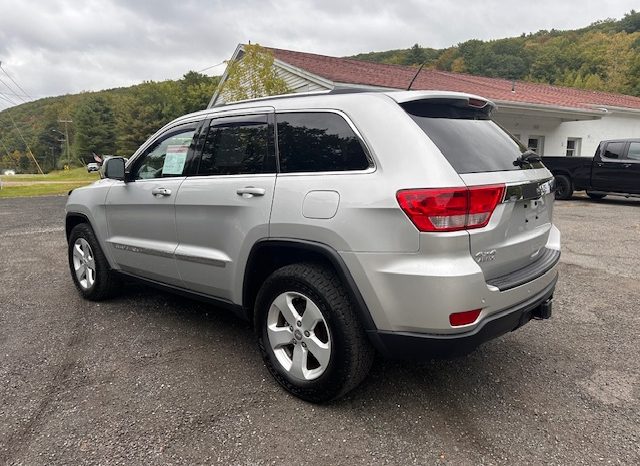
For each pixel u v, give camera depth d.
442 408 2.73
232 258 3.05
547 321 4.05
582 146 17.84
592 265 5.92
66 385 2.96
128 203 3.89
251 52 13.18
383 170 2.43
